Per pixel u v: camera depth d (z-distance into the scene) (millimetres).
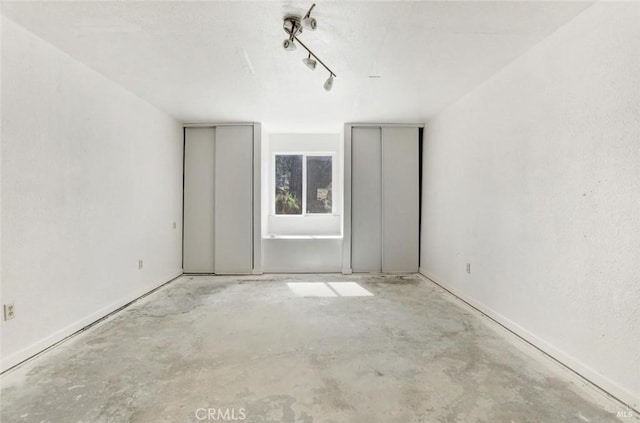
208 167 4836
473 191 3328
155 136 3973
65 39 2316
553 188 2215
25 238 2188
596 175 1885
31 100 2232
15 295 2113
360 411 1659
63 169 2510
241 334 2635
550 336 2240
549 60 2256
